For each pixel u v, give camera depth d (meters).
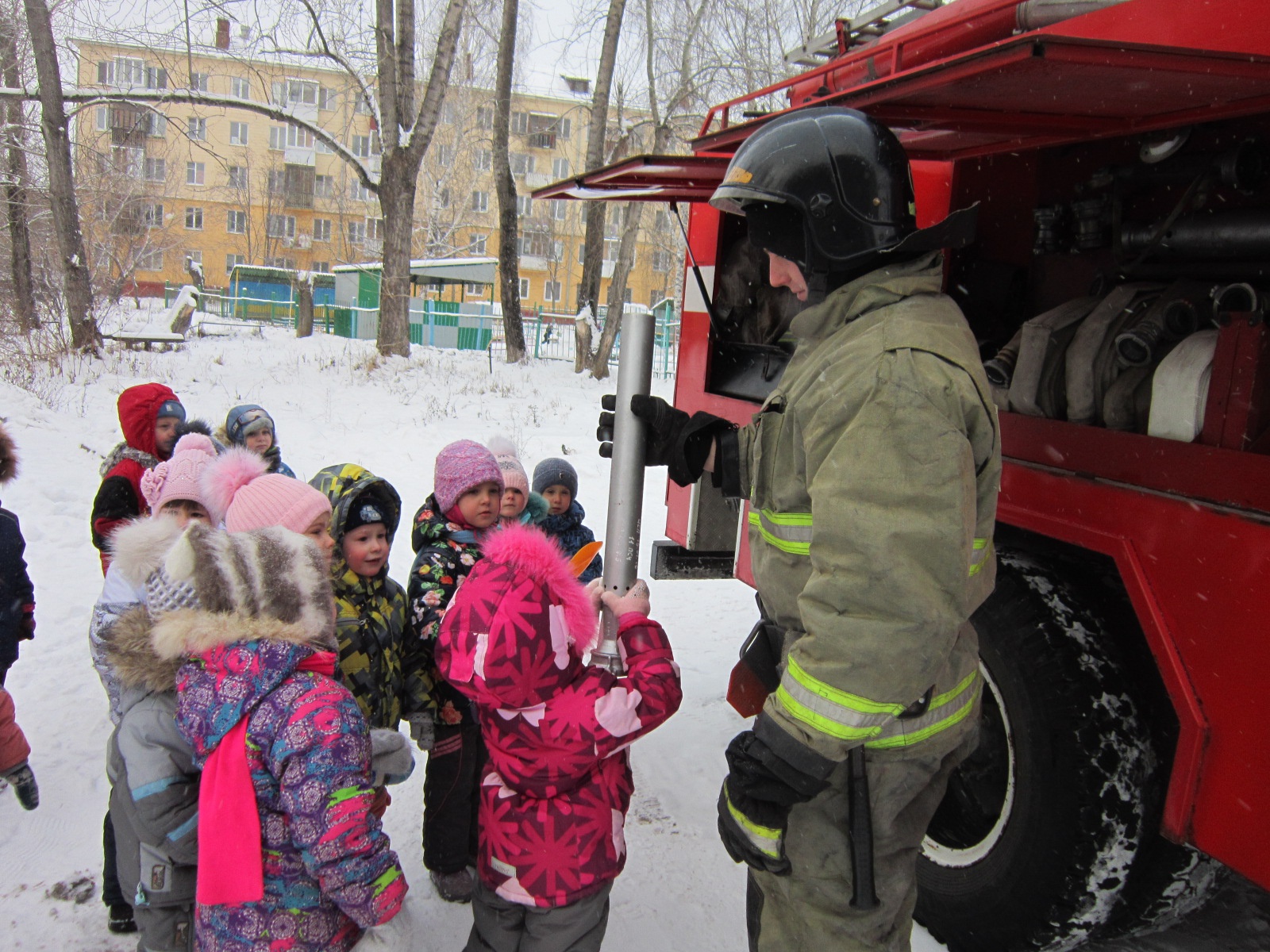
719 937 2.61
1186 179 2.47
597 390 16.64
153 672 1.89
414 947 2.51
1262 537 1.78
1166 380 2.06
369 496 2.55
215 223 55.66
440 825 2.68
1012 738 2.37
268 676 1.79
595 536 7.20
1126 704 2.22
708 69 19.06
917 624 1.45
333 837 1.72
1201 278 2.43
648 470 10.02
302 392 13.86
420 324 31.55
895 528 1.46
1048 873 2.26
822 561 1.52
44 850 2.90
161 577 1.84
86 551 6.13
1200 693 1.89
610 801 2.06
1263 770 1.77
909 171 1.85
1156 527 2.00
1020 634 2.34
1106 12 1.98
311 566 1.92
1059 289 3.02
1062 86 1.84
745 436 1.94
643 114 23.17
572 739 1.94
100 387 12.88
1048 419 2.38
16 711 3.84
